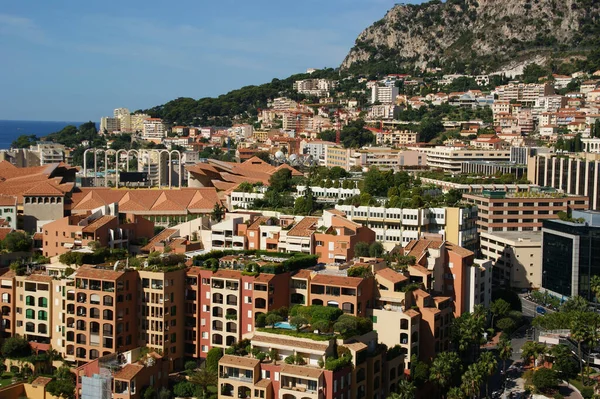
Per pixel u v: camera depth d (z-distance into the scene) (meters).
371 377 198.12
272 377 188.12
